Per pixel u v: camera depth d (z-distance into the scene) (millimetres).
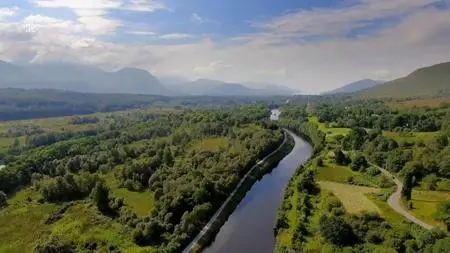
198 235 117750
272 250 109562
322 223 104500
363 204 125750
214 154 188000
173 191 133875
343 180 156250
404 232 98188
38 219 124812
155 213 122000
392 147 182125
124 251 102688
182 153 197750
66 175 145750
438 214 108812
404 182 128375
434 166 145125
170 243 107938
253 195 159375
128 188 148375
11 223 122438
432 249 86188
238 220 133000
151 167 162750
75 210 129375
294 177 165000
